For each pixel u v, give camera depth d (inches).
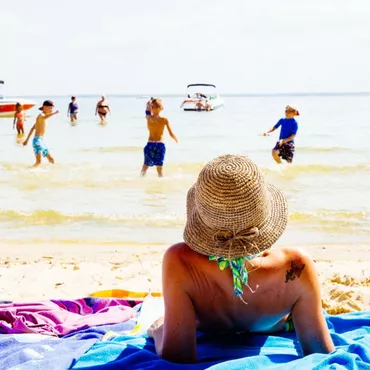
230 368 91.9
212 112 1647.4
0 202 365.7
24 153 614.2
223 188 83.9
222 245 88.9
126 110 2080.5
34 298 195.3
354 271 220.7
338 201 360.5
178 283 95.7
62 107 2928.2
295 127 449.7
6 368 108.0
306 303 96.0
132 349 108.0
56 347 120.1
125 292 188.1
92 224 315.0
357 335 122.6
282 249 95.3
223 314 101.2
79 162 525.7
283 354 101.6
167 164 483.8
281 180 426.3
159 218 323.3
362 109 1926.7
